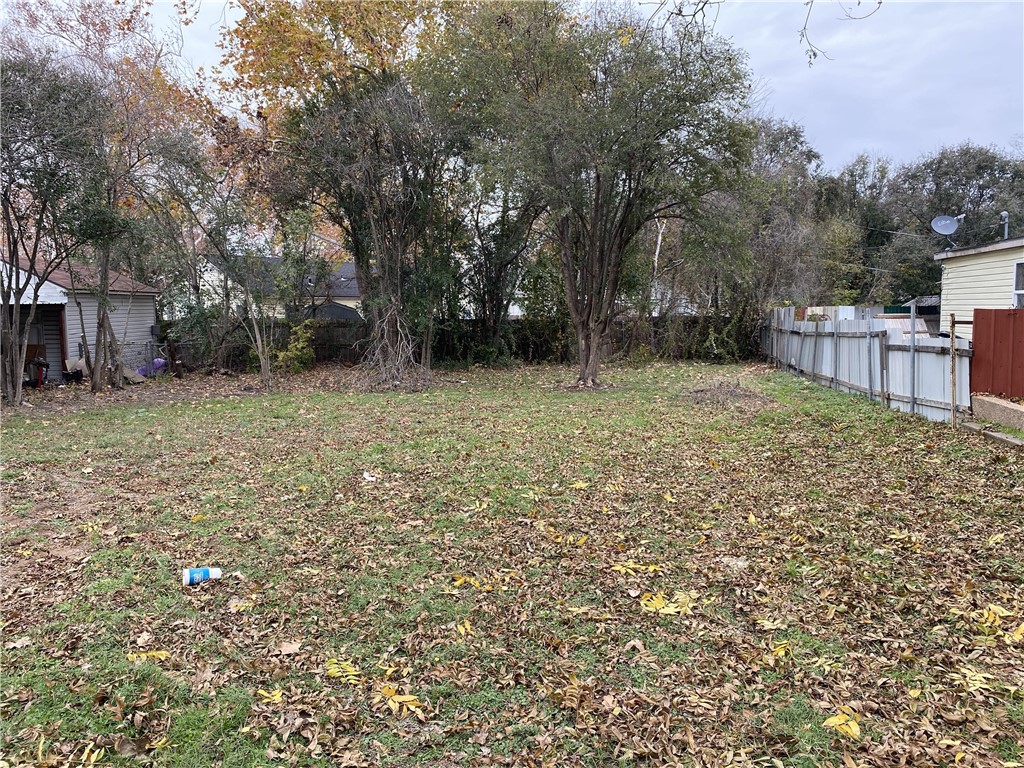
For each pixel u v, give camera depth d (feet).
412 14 58.18
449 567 13.87
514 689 9.48
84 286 50.90
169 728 8.65
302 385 50.62
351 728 8.69
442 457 23.76
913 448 22.88
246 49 59.31
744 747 8.07
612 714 8.80
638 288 63.52
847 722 8.38
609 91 39.01
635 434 27.48
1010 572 12.58
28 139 36.91
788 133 86.22
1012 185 94.38
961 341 26.73
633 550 14.52
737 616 11.43
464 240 59.52
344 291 90.68
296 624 11.53
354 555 14.61
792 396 38.04
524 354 69.62
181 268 55.21
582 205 41.45
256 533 16.08
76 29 54.90
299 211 52.90
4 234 42.96
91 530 16.40
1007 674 9.30
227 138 53.98
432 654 10.45
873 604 11.64
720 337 68.39
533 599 12.26
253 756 8.15
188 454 25.09
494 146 42.42
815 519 16.11
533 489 19.43
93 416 35.29
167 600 12.45
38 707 9.05
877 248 96.32
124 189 47.62
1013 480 18.17
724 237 39.93
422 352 59.67
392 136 48.73
